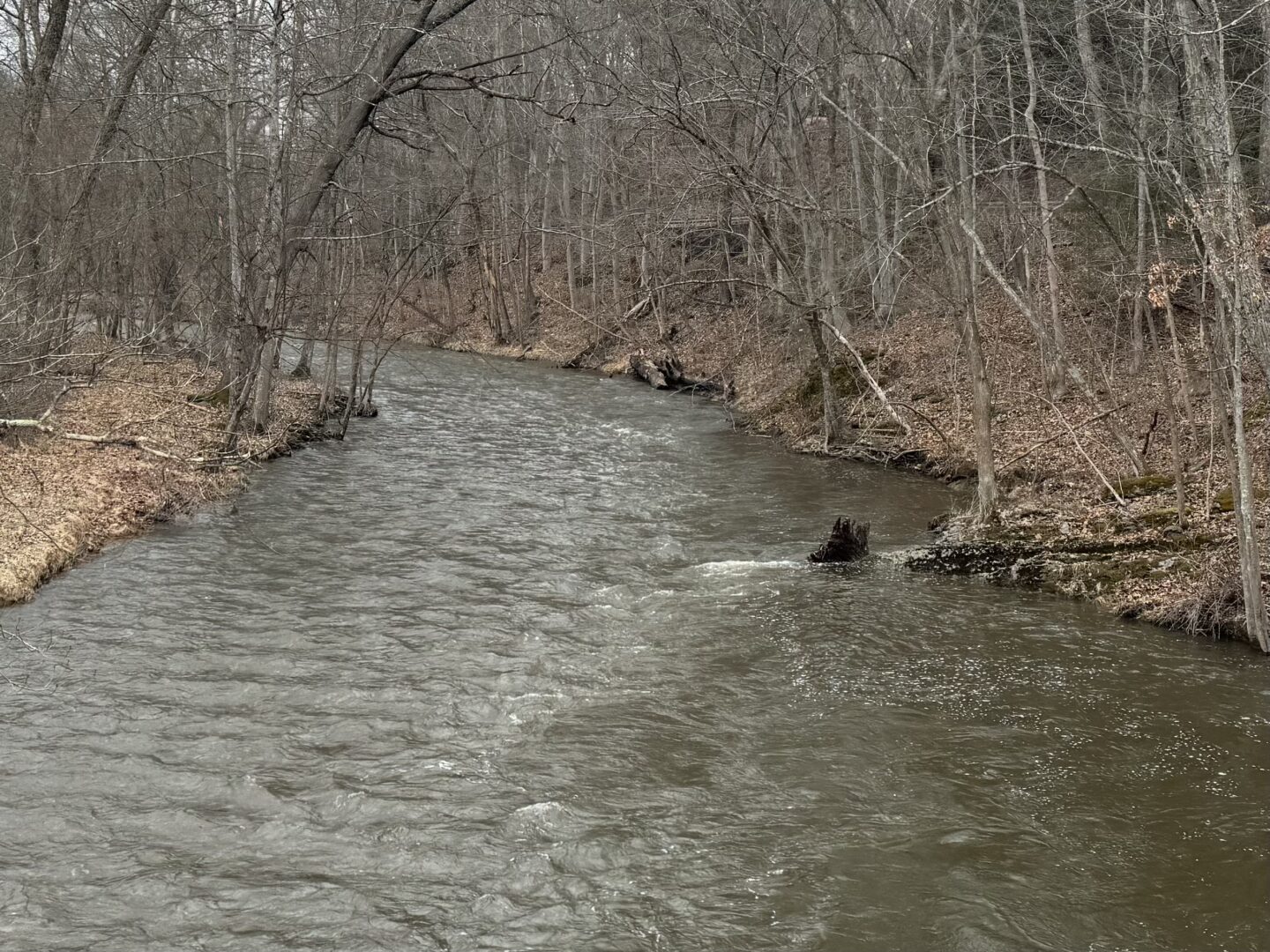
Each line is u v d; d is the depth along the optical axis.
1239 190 10.67
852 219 28.19
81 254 22.34
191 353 27.52
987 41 21.14
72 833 7.70
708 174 21.97
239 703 9.94
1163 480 15.23
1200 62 11.00
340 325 33.50
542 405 30.30
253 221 23.05
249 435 21.52
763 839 7.68
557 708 9.89
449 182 33.28
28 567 13.10
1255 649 11.28
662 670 10.82
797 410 25.56
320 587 13.39
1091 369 21.86
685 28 23.02
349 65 23.33
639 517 17.34
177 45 24.06
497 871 7.29
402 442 24.17
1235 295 10.79
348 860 7.42
